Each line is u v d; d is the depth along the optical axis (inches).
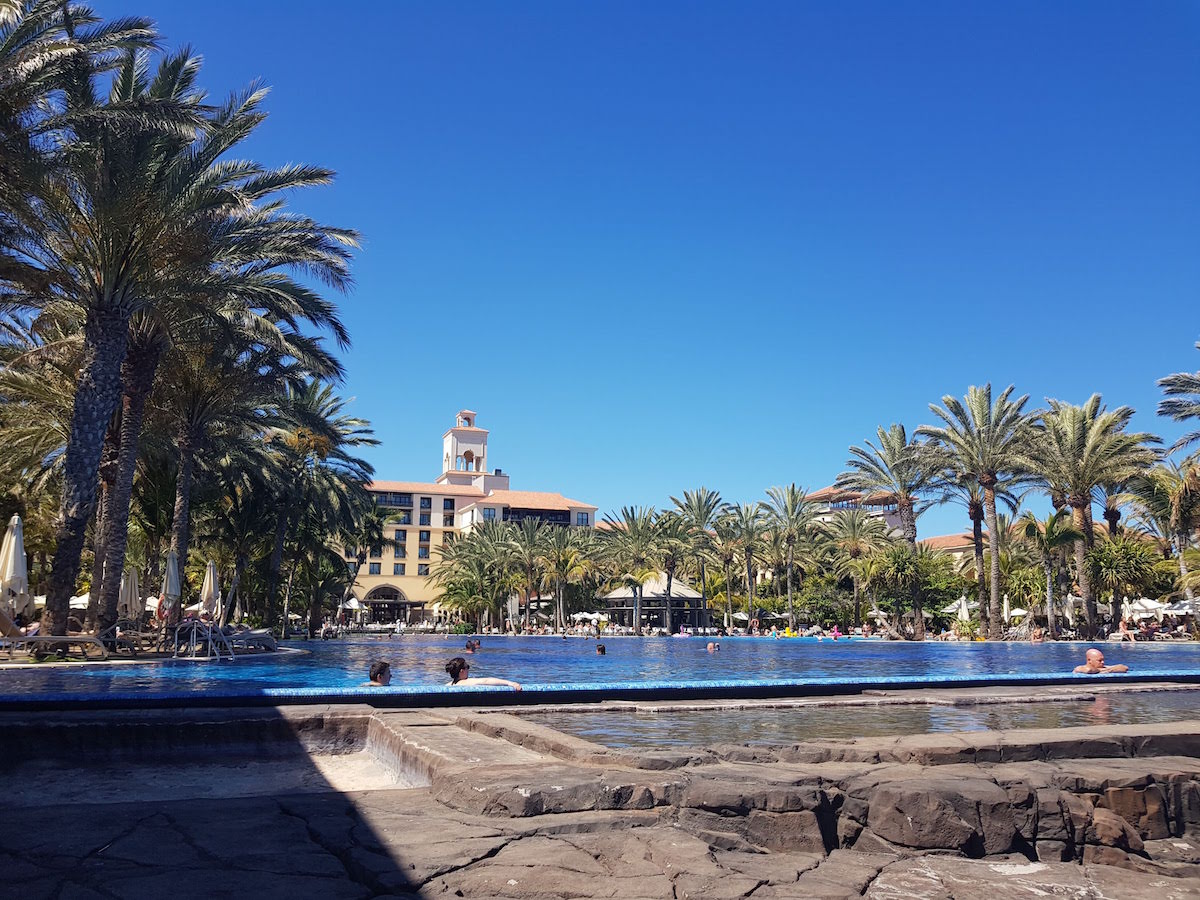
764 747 211.6
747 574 2481.5
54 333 917.2
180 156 700.7
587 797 167.5
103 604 795.4
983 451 1562.5
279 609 2203.5
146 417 992.9
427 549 4242.1
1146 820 188.4
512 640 2015.3
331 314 847.7
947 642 1651.1
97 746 257.9
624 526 2635.3
